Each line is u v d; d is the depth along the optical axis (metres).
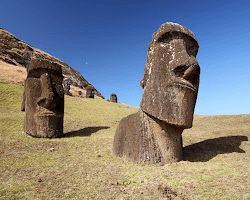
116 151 7.52
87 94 35.09
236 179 4.27
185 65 5.91
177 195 3.84
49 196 4.07
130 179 4.89
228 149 7.41
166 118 5.96
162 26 6.61
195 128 12.16
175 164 5.95
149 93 6.40
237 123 11.53
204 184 4.16
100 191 4.29
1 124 11.70
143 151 6.27
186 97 6.01
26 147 8.26
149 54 7.07
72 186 4.57
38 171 5.55
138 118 6.74
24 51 58.53
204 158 6.57
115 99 38.47
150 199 3.79
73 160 6.81
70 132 12.88
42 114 10.45
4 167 5.78
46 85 10.55
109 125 15.50
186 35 6.37
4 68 33.28
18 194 4.13
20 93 20.86
